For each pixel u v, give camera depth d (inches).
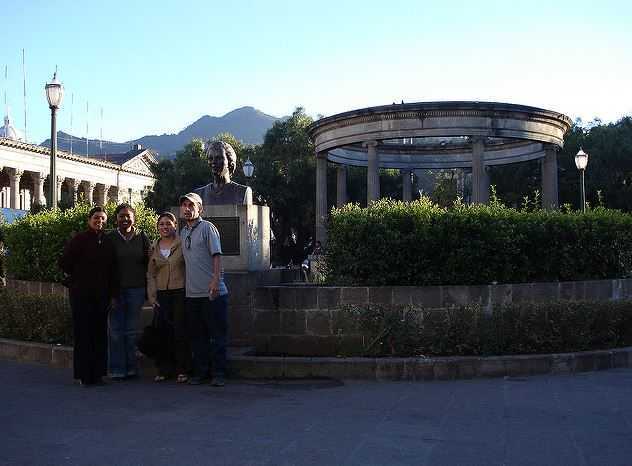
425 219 423.5
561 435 235.9
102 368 336.8
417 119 1005.8
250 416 265.7
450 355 371.6
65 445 223.8
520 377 355.3
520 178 1760.6
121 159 3408.0
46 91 652.7
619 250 512.4
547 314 390.6
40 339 427.2
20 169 2600.9
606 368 380.2
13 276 568.7
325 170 1170.0
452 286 416.8
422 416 265.7
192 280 330.3
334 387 328.8
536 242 456.1
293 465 202.1
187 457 210.1
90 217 340.2
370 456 211.2
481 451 216.5
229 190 427.8
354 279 427.5
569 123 1107.9
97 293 332.5
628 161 1705.2
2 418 262.7
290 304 412.5
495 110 994.1
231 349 396.8
